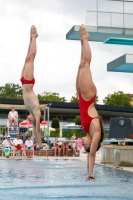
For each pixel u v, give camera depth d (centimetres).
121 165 1452
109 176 1078
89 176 662
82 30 677
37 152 2436
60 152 2445
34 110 662
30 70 673
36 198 680
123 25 2197
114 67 2095
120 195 718
